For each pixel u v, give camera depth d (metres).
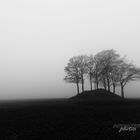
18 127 22.30
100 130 19.98
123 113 31.72
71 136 18.22
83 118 27.50
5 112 37.78
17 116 31.27
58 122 24.77
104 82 85.75
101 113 32.25
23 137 18.25
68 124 23.31
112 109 38.00
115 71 83.94
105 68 84.69
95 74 88.06
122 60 85.81
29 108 46.31
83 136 18.09
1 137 18.42
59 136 18.31
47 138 17.83
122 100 69.38
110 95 80.38
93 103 55.88
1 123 25.12
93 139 17.31
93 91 85.00
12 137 18.33
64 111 36.62
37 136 18.44
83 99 78.00
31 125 23.25
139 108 39.31
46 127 21.92
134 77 83.88
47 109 41.62
